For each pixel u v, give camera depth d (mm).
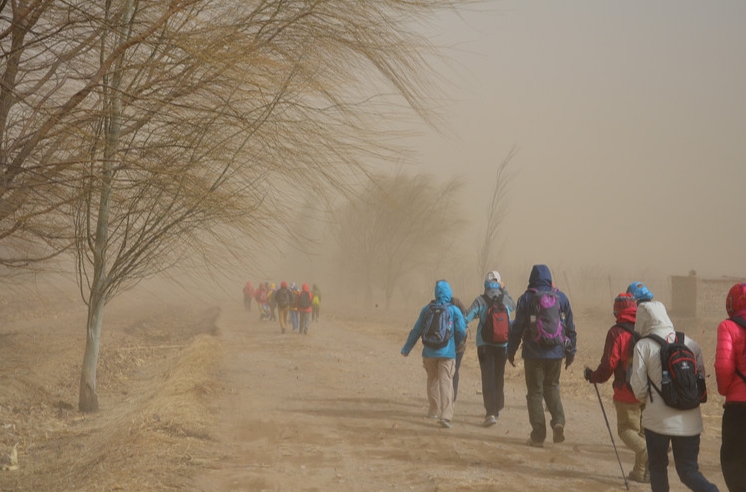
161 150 5676
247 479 6238
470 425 9086
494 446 7781
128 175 5914
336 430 8562
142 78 5520
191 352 15477
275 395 11297
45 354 14469
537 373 7770
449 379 9023
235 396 11023
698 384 4988
